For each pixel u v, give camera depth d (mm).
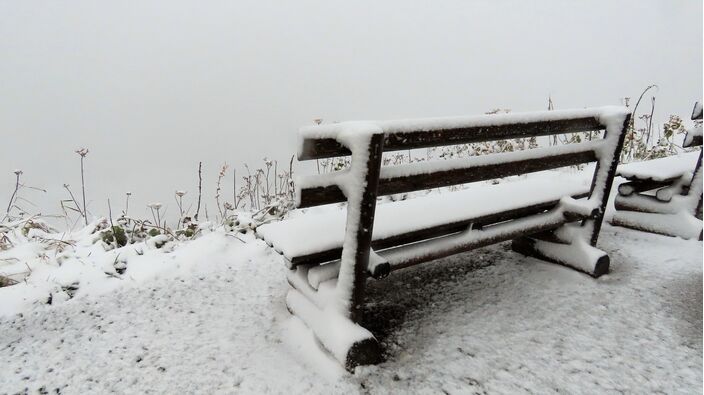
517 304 2555
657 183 3777
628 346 2152
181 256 3246
